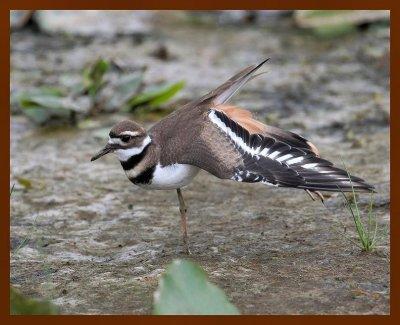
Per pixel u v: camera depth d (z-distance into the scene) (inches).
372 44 839.7
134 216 473.4
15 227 458.0
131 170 413.1
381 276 375.9
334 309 343.9
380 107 660.7
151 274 388.2
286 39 882.1
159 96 649.6
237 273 384.8
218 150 383.6
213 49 847.7
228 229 446.6
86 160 568.4
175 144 398.6
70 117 639.8
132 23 951.0
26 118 653.9
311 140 592.7
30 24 918.4
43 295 371.6
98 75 660.1
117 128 410.6
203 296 311.4
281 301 352.5
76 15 952.3
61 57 815.7
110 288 375.9
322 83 731.4
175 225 458.0
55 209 485.4
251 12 969.5
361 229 412.2
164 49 812.0
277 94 705.6
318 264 392.2
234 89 424.5
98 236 445.4
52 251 425.4
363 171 525.0
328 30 887.7
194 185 522.6
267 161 365.7
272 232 437.4
